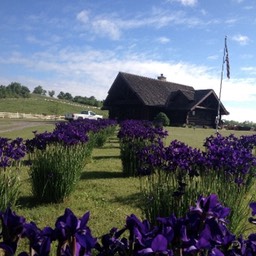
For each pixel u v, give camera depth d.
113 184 8.43
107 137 19.98
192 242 1.75
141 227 1.83
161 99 46.88
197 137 24.98
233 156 5.58
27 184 7.98
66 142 7.86
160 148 5.28
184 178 4.82
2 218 1.71
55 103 99.00
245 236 4.93
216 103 48.69
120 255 1.93
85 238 1.62
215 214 1.93
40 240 1.69
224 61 24.38
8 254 1.64
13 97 115.19
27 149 7.52
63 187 6.67
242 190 5.33
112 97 48.81
